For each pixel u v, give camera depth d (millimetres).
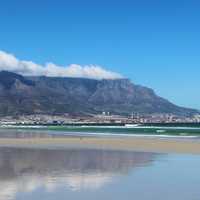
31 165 44219
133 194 27078
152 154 59312
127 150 67000
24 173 37438
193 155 57438
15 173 37438
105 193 27422
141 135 135250
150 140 98000
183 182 32062
